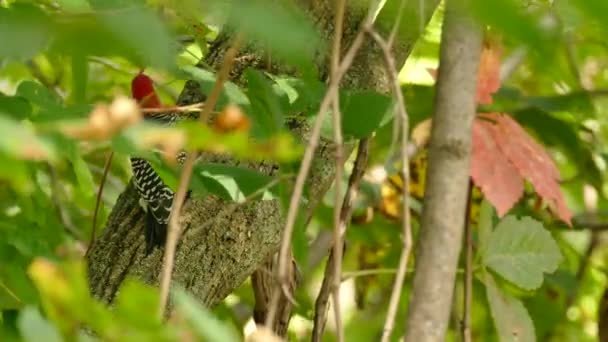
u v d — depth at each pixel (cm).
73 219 989
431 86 933
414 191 944
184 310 271
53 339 267
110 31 249
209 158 593
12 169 270
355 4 480
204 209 630
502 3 240
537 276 630
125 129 283
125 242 674
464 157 476
